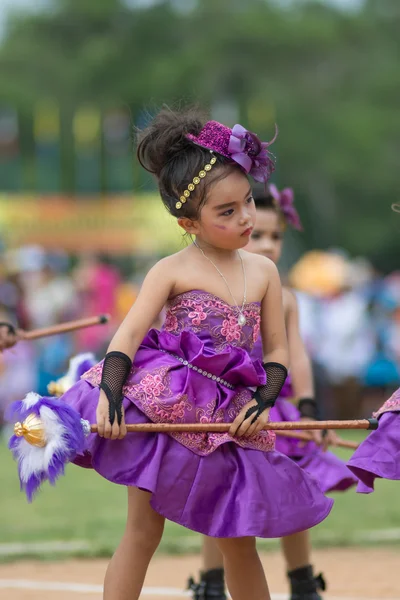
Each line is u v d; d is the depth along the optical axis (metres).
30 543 17.12
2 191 98.19
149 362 9.72
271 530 9.31
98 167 92.06
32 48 103.38
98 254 54.78
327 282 32.34
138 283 42.88
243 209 9.70
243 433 9.52
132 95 96.81
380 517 19.30
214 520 9.39
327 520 19.00
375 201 100.31
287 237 62.53
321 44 99.44
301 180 98.19
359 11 109.25
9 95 97.81
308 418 12.59
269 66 99.25
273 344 10.16
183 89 96.31
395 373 32.28
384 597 13.31
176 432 9.44
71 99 100.31
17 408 9.26
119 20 108.12
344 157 96.00
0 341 13.71
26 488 9.19
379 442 10.15
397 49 104.44
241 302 9.89
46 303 34.03
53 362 33.06
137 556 9.66
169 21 104.00
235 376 9.72
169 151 9.88
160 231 55.00
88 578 14.77
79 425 9.16
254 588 9.77
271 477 9.54
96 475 25.73
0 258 35.59
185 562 15.99
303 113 96.00
